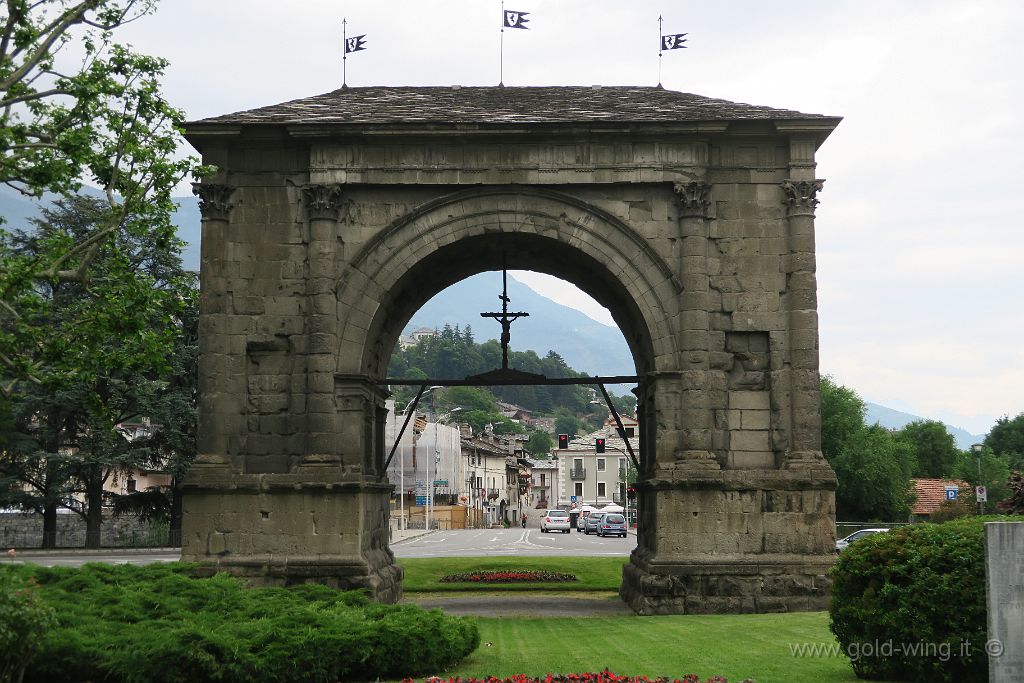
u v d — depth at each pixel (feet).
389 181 101.86
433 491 382.83
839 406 287.48
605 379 107.14
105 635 59.21
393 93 114.73
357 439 99.86
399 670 60.13
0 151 79.61
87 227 202.69
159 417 195.11
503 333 109.81
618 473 614.75
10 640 51.57
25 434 199.72
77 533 230.27
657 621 88.53
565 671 61.41
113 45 84.69
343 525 98.07
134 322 89.15
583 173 101.86
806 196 101.24
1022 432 408.26
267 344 101.19
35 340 86.69
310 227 101.91
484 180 101.96
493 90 115.24
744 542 97.86
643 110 104.73
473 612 100.27
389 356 117.29
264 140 102.58
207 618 64.95
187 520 98.27
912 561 54.85
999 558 47.55
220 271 101.55
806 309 100.22
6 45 80.12
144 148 84.38
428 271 111.14
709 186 101.45
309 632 58.95
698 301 100.22
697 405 99.19
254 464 100.12
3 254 90.53
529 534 332.19
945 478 368.68
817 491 98.43
